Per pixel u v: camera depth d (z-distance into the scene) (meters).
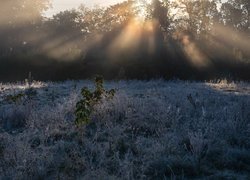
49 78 34.72
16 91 15.38
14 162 6.80
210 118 10.41
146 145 8.04
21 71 35.69
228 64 35.66
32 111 10.67
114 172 6.52
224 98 13.95
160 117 9.88
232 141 8.38
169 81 27.36
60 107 10.83
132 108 10.87
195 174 6.71
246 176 6.62
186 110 11.20
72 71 34.72
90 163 6.69
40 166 6.49
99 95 9.59
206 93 15.52
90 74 34.50
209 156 7.43
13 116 10.39
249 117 9.86
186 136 8.23
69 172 6.31
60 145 7.80
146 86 19.95
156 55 35.91
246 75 34.69
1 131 9.63
